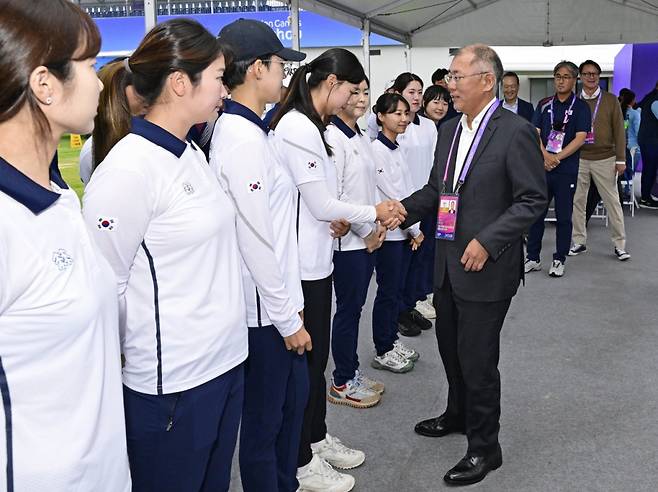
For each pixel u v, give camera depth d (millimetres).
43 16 882
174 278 1306
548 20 8320
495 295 2207
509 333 3955
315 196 2070
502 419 2809
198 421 1373
